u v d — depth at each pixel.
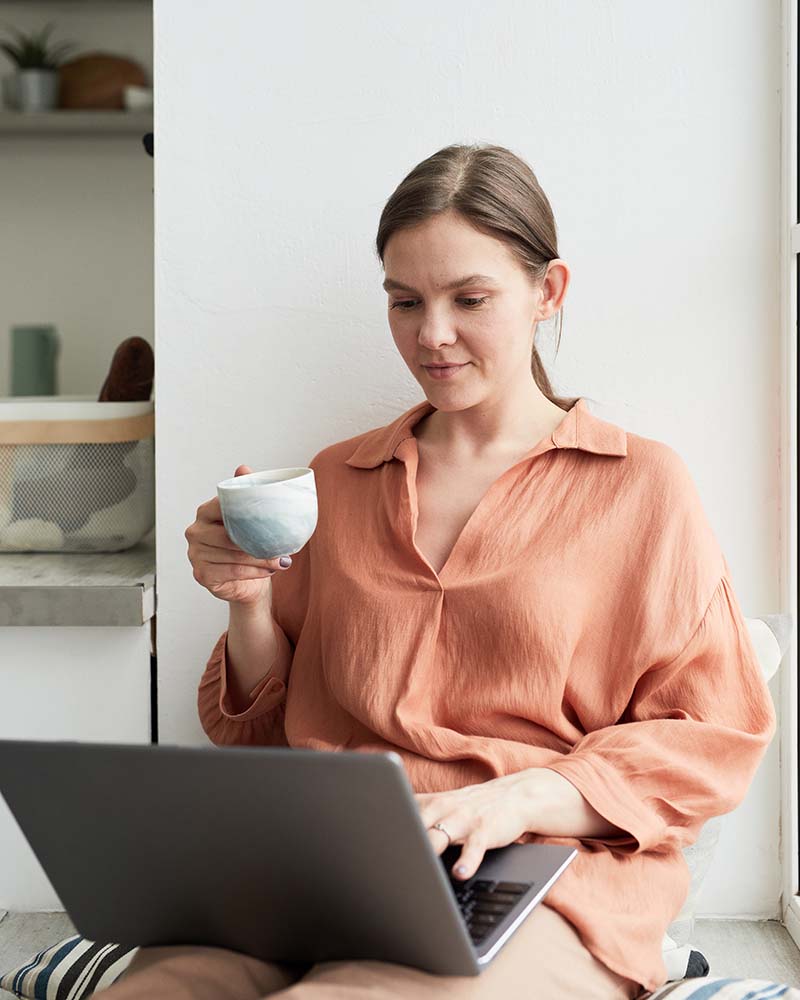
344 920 1.07
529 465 1.49
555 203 1.86
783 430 1.86
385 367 1.90
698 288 1.86
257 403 1.91
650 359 1.87
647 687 1.44
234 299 1.90
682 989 1.26
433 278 1.41
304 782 0.96
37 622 1.85
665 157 1.85
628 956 1.22
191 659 1.93
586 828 1.29
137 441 2.11
